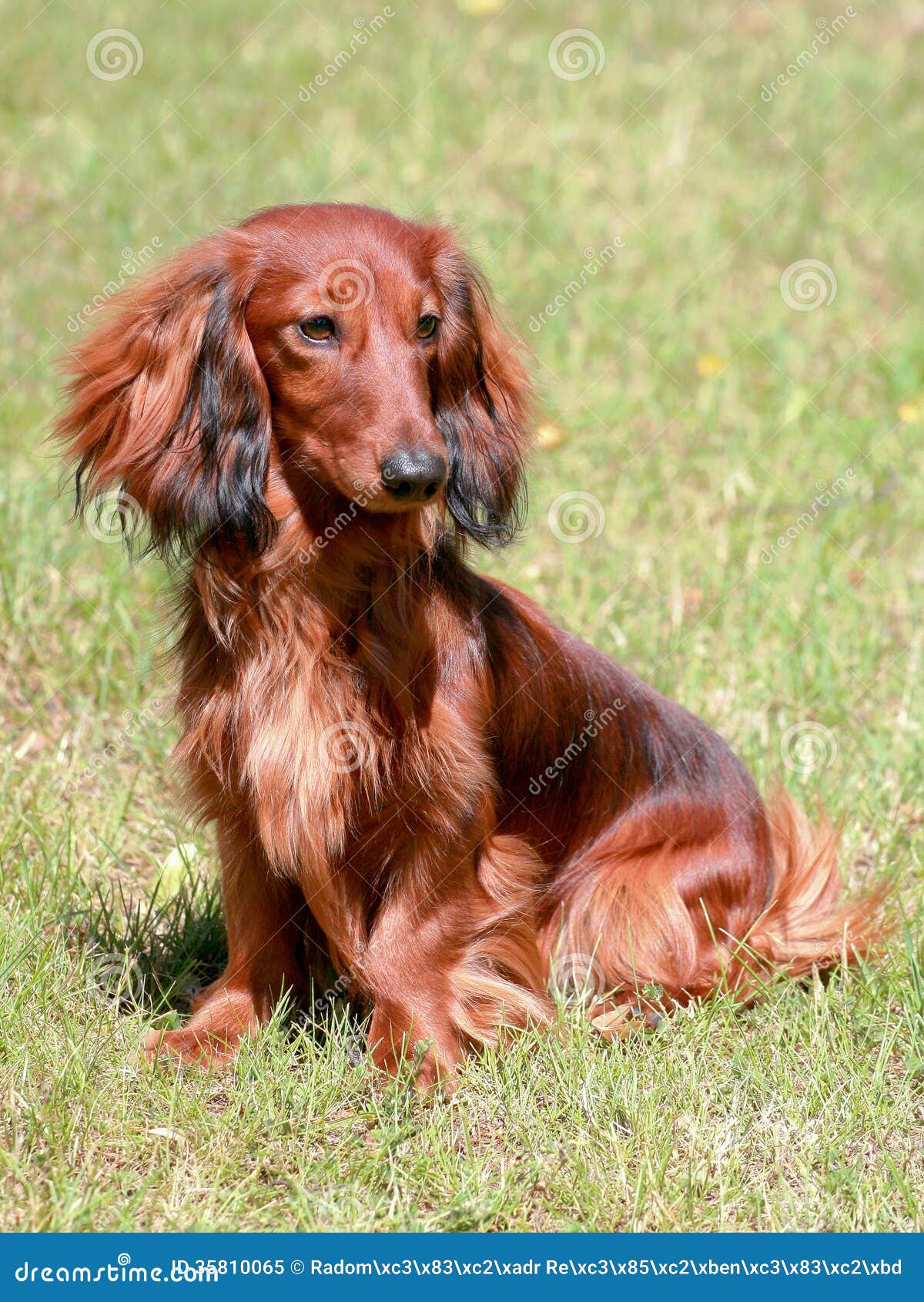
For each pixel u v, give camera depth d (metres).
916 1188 4.37
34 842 6.04
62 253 11.72
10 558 7.98
